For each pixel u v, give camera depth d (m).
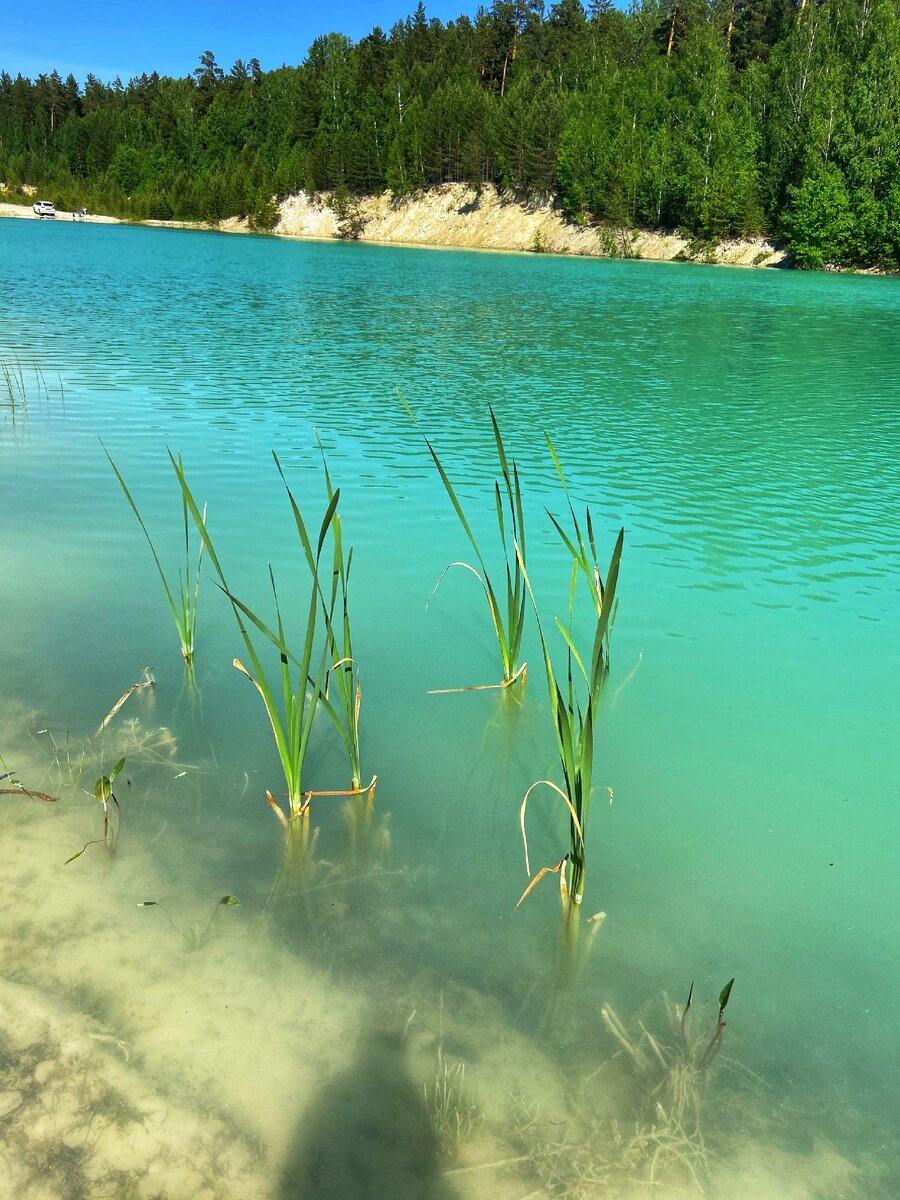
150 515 6.73
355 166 83.88
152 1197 1.92
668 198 62.44
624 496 7.89
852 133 52.59
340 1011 2.47
